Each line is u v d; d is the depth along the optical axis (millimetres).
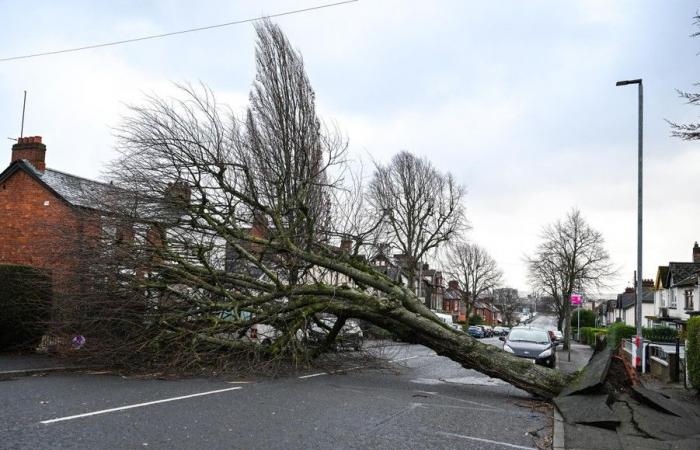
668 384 15961
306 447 6688
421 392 12195
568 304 44125
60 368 12594
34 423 7242
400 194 45031
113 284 13125
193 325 13555
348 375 14766
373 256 19500
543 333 20594
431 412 9648
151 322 13031
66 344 13602
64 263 13805
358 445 6930
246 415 8367
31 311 15312
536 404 11336
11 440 6359
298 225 16625
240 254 14539
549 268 50406
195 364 13367
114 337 12867
